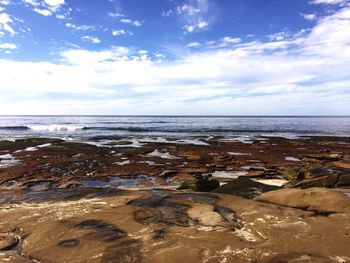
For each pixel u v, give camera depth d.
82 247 7.34
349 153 28.80
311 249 6.71
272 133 59.97
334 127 84.69
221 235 7.70
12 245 7.80
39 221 9.30
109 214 9.61
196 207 10.13
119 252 6.95
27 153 28.83
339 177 14.36
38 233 8.32
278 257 6.35
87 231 8.25
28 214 10.09
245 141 42.53
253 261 6.22
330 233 7.56
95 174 19.69
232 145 36.78
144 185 17.12
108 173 19.95
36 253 7.21
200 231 8.05
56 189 15.03
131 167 21.89
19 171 20.36
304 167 20.45
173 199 11.19
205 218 9.11
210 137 49.38
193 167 22.00
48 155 27.64
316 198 10.17
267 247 6.86
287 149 33.19
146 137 49.12
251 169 21.33
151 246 7.16
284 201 10.50
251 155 28.52
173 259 6.44
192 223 8.86
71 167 21.89
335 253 6.51
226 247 6.89
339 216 8.83
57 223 8.94
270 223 8.45
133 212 9.77
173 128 76.06
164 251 6.84
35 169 21.05
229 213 9.50
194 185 14.55
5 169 21.00
